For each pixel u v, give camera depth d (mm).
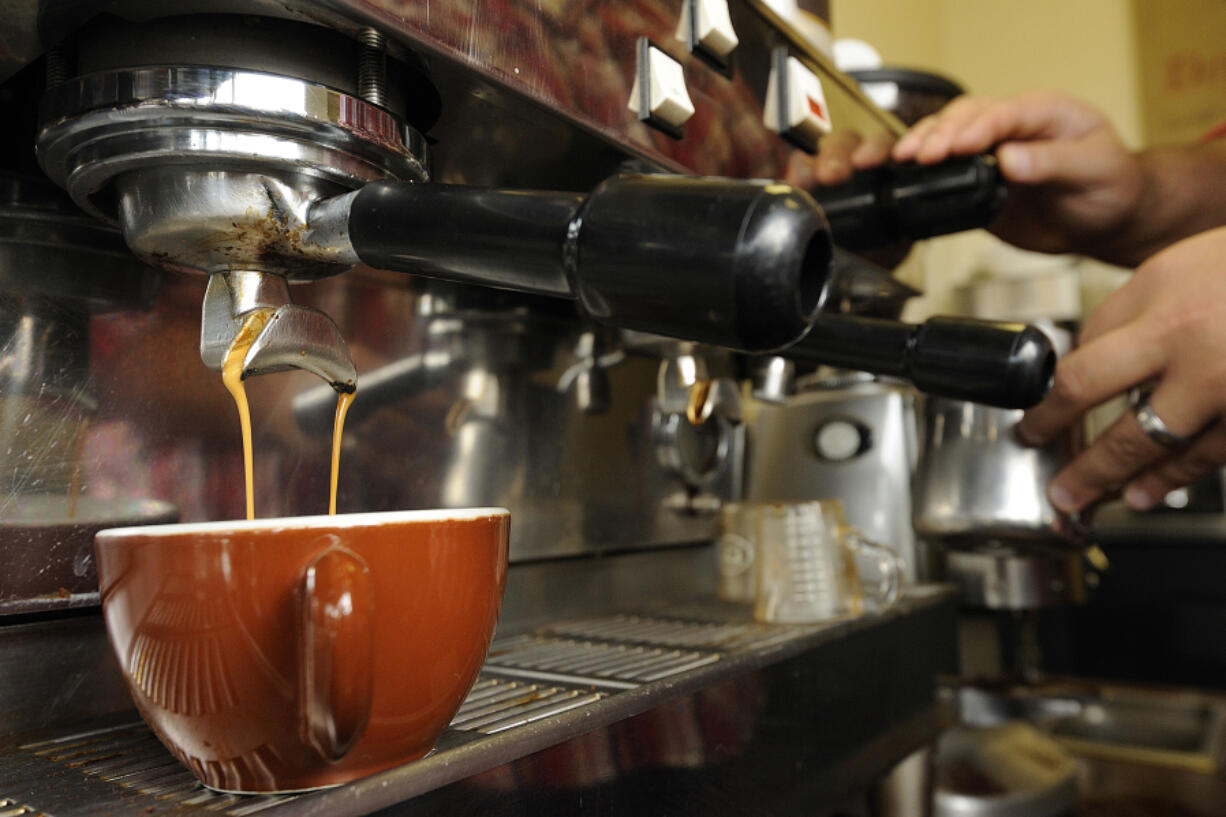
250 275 316
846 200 576
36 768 319
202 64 282
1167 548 1300
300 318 308
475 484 582
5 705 370
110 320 407
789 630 567
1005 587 862
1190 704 899
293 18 284
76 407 395
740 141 467
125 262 413
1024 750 720
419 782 271
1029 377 403
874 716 585
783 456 927
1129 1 1565
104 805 271
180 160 291
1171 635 1289
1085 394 537
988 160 626
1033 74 1651
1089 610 1353
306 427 484
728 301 218
